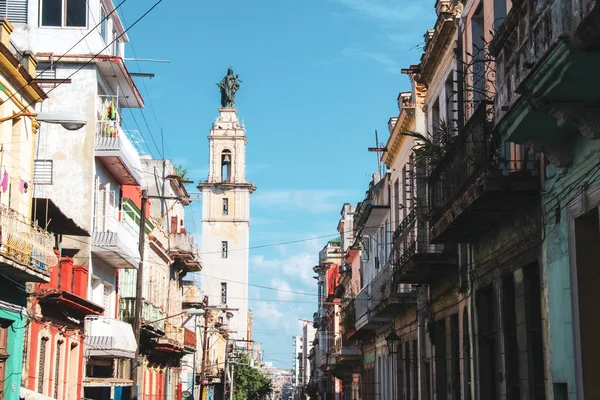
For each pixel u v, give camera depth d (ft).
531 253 49.03
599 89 34.68
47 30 104.42
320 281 320.29
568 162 42.19
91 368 111.14
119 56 110.63
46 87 102.01
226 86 346.95
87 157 102.27
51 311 85.97
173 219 175.52
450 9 74.13
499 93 43.45
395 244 92.94
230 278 331.16
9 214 65.67
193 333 178.70
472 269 62.44
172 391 167.63
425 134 86.94
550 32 34.42
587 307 41.19
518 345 51.57
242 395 330.75
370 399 143.54
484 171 48.49
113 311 116.57
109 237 102.53
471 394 63.26
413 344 95.25
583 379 40.65
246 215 334.24
